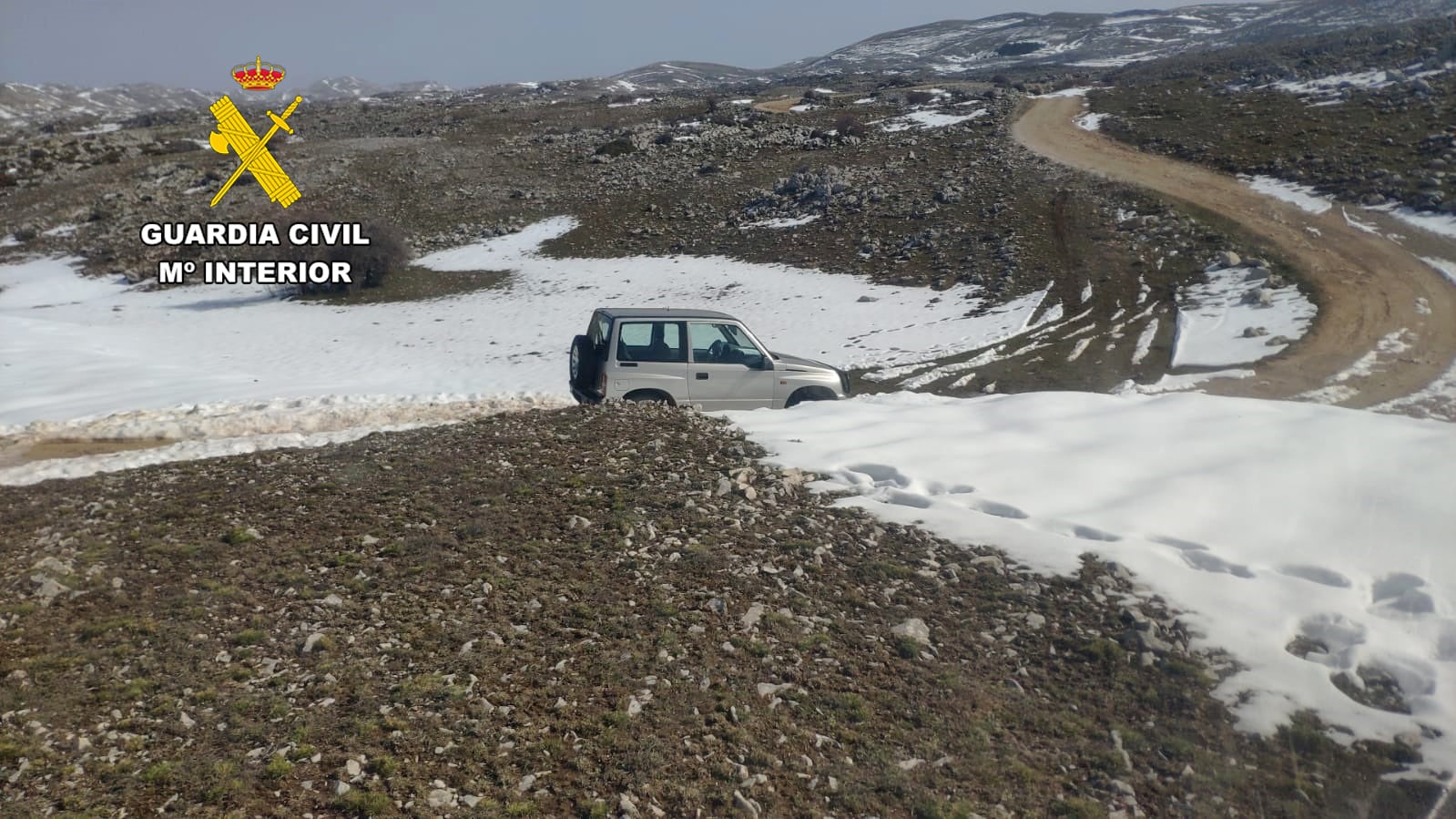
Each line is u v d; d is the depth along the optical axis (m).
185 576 6.45
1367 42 71.06
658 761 4.45
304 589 6.20
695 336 12.23
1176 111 55.72
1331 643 5.50
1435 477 7.32
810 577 6.49
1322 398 16.69
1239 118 50.41
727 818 4.13
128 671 5.13
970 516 7.22
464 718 4.73
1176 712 5.02
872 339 26.84
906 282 33.59
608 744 4.58
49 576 6.30
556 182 59.69
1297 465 7.74
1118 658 5.46
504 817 4.03
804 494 7.97
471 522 7.41
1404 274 25.20
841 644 5.67
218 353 32.47
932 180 46.41
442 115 102.06
